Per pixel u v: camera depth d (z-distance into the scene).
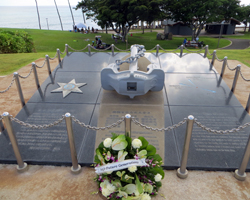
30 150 4.11
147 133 4.25
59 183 3.57
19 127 4.65
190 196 3.30
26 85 7.24
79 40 26.52
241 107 5.21
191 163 3.81
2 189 3.46
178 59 8.17
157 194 3.32
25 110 5.20
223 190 3.41
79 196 3.33
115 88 5.14
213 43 27.50
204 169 3.78
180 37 33.72
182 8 24.20
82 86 6.30
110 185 2.86
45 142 4.27
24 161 3.92
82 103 5.44
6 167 3.92
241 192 3.37
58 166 3.94
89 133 4.46
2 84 7.41
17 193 3.38
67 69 7.45
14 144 3.56
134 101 5.13
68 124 3.35
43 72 8.47
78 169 3.76
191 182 3.56
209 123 4.64
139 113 4.71
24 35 14.70
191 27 29.53
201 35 37.56
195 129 4.49
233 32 39.62
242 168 3.53
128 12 22.42
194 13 24.14
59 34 30.80
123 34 26.03
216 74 6.96
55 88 6.21
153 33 38.69
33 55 11.92
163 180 3.60
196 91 5.93
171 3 24.17
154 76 5.18
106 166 2.87
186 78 6.69
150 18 23.02
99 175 3.12
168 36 29.86
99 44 21.91
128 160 2.87
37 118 4.91
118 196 2.89
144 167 2.99
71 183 3.57
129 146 3.06
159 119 4.57
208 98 5.59
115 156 2.98
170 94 5.75
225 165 3.77
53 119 4.86
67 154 4.04
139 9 20.33
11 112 5.54
